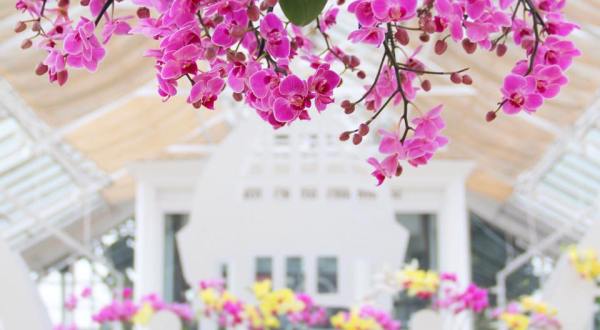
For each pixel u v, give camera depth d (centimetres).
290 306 726
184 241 911
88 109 1048
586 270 675
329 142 993
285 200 919
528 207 1445
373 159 131
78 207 1448
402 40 125
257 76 116
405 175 1308
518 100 125
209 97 119
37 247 1547
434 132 129
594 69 848
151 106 1140
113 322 846
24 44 123
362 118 1078
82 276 1953
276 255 912
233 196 916
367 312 743
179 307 787
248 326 750
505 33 132
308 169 1188
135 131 1209
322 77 114
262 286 732
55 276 1766
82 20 120
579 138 1053
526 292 1830
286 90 114
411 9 115
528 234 1648
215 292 778
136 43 911
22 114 1003
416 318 738
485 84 1000
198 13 117
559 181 1295
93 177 1360
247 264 909
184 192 1339
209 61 121
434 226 1351
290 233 913
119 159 1299
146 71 1010
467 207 1625
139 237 1320
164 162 1319
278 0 119
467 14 125
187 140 1385
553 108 998
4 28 762
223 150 920
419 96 1081
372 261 909
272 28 118
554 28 131
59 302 1758
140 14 123
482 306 712
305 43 141
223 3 114
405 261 1352
